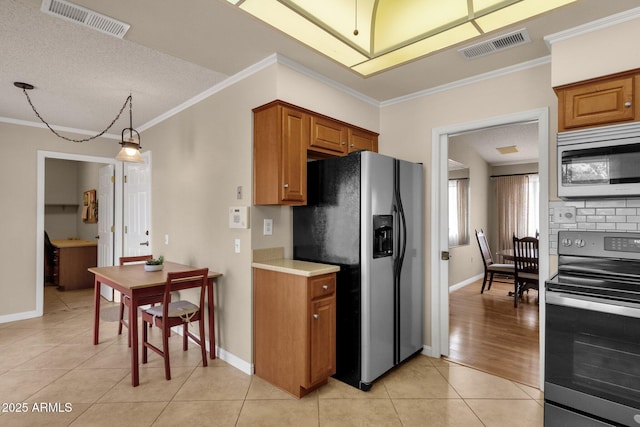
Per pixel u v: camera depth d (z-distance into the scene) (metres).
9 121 3.92
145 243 4.10
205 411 2.13
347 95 3.05
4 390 2.38
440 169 3.01
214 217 3.02
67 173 6.71
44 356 2.95
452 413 2.12
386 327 2.56
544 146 2.44
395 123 3.30
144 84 2.97
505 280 6.34
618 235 2.01
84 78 2.85
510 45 2.27
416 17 2.01
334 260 2.56
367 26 2.16
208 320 3.04
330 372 2.40
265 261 2.69
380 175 2.50
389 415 2.10
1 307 3.87
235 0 1.74
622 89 1.88
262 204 2.57
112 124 4.09
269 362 2.50
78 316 4.12
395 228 2.63
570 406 1.77
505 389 2.41
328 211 2.61
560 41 2.10
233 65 2.63
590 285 1.82
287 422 2.03
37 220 4.11
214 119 3.04
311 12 1.86
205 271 2.72
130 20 2.01
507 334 3.52
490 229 7.04
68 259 5.58
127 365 2.78
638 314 1.58
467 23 1.89
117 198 4.68
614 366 1.65
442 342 2.98
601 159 1.93
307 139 2.65
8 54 2.43
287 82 2.54
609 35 1.95
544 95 2.46
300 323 2.27
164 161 3.78
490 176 7.04
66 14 1.94
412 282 2.88
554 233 2.35
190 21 2.03
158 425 1.99
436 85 2.98
